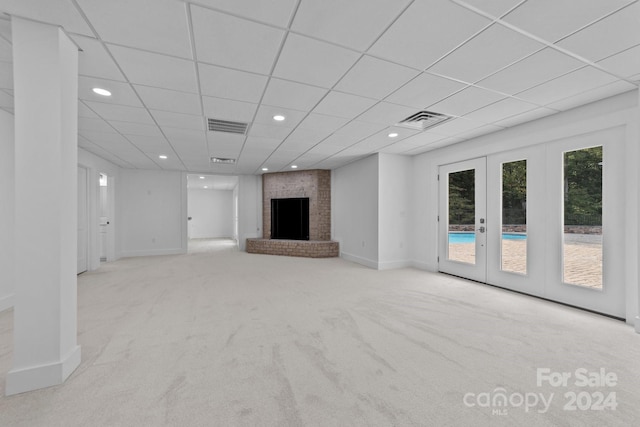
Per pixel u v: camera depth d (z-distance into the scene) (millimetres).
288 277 4652
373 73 2301
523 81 2438
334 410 1515
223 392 1661
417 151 5133
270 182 7883
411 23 1694
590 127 2910
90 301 3379
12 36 1632
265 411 1506
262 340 2338
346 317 2855
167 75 2309
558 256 3275
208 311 3031
